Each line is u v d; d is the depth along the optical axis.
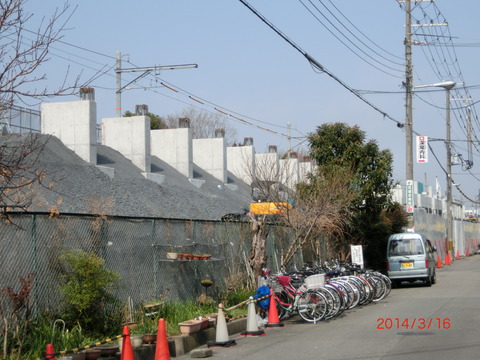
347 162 27.94
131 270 13.37
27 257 10.59
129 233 13.42
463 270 37.56
